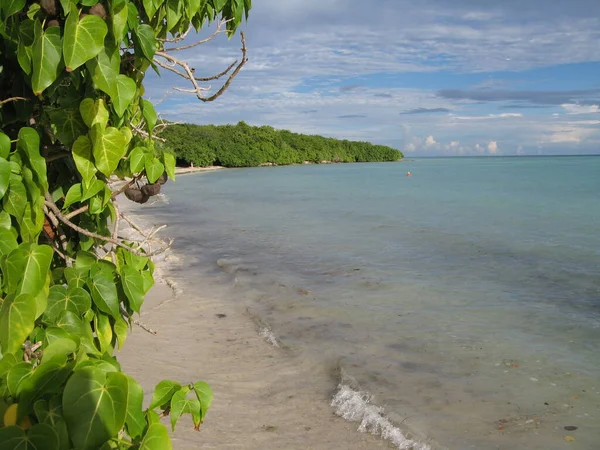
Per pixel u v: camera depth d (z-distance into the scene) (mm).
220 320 9680
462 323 9477
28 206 2004
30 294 1782
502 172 94625
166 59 2582
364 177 77938
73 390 1476
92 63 1900
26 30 1891
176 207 33531
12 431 1418
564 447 5379
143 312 10102
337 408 6328
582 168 114750
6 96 2139
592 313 10062
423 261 15445
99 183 2150
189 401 2051
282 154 131750
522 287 12227
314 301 10898
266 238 20281
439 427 5824
